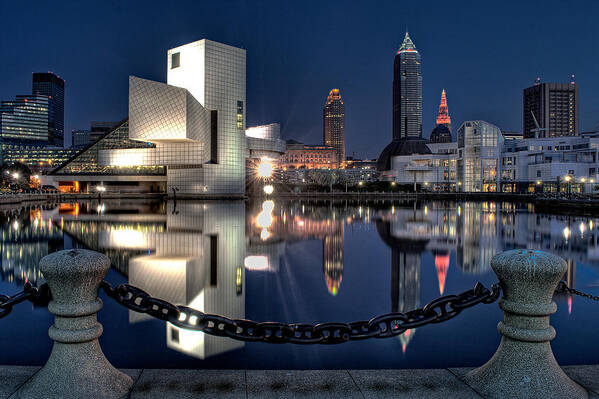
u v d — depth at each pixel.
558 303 10.22
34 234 26.44
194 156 89.38
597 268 15.73
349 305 10.68
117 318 9.27
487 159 115.88
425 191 134.38
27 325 8.55
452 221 38.44
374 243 23.23
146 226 32.09
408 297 11.51
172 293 11.79
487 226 33.62
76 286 3.92
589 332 8.06
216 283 13.12
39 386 3.88
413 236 26.69
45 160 197.12
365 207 65.62
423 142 176.50
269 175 120.56
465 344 7.78
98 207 60.41
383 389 4.05
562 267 3.89
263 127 121.69
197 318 4.26
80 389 3.84
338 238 25.41
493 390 3.97
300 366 6.81
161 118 76.00
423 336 8.23
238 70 93.81
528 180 110.56
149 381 4.15
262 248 21.00
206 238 24.80
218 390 3.98
